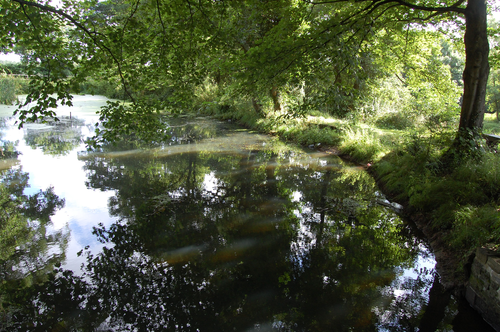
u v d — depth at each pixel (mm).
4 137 14148
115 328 3418
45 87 4844
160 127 6312
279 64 6090
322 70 5945
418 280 4137
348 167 9758
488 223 3996
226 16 6246
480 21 6160
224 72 7586
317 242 5184
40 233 5445
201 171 9398
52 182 8125
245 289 4039
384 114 14367
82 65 5824
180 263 4590
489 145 6777
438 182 5590
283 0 7098
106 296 3938
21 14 4688
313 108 6438
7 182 8062
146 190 7602
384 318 3484
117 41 5535
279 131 15773
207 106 25266
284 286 4082
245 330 3363
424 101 13984
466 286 3596
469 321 3393
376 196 7109
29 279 4230
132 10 6492
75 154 11336
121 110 6020
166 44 6027
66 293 3969
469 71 6379
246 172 9359
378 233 5449
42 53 5270
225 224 5840
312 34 5777
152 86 6848
